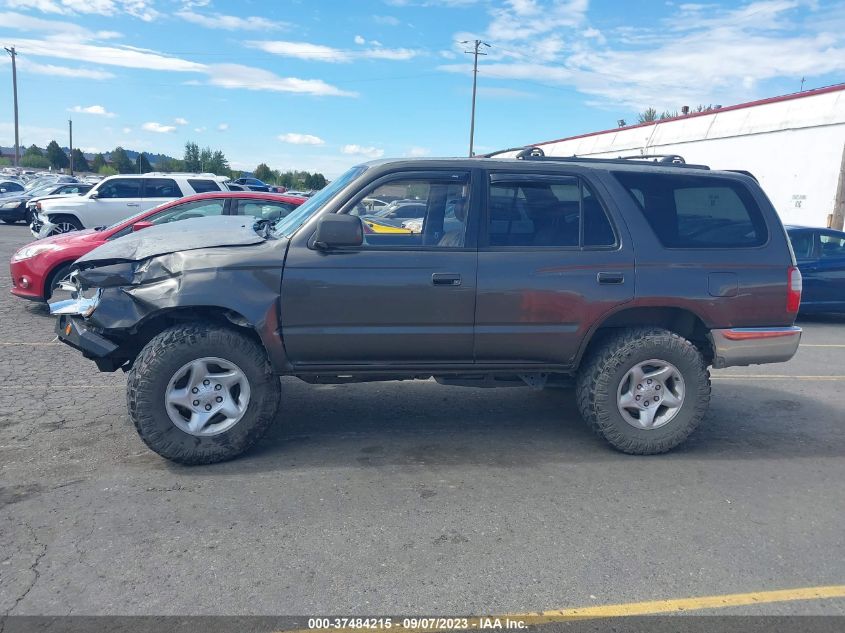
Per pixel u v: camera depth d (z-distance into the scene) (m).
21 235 21.52
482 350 4.77
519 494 4.29
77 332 4.55
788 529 3.92
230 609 3.04
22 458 4.62
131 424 5.29
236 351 4.49
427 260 4.60
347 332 4.59
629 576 3.38
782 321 5.04
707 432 5.60
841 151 17.27
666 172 5.00
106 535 3.64
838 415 6.13
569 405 6.20
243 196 9.50
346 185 4.73
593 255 4.77
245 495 4.16
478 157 4.91
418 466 4.69
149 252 4.56
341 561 3.45
